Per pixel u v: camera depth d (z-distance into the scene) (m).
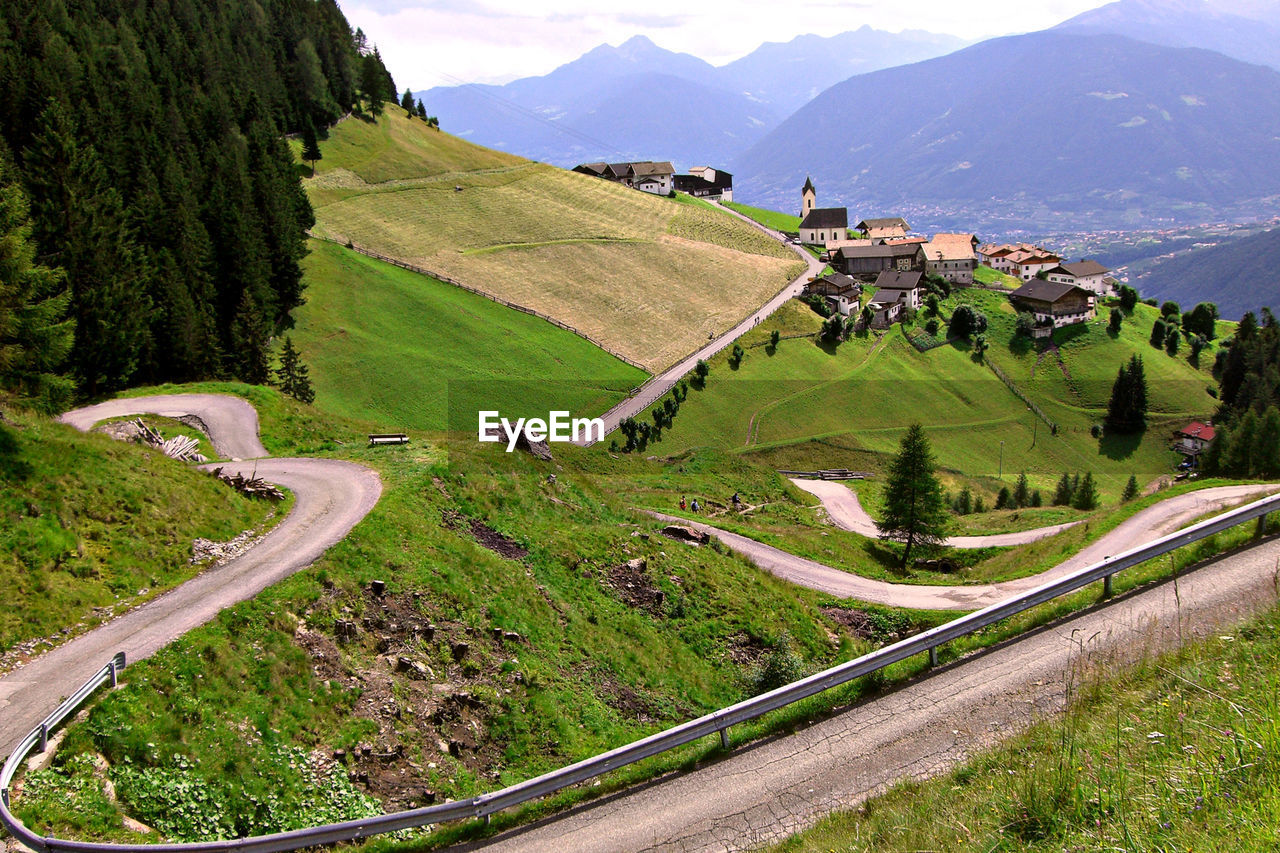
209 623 22.77
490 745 23.48
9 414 30.88
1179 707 15.38
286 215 98.88
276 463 39.94
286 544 28.66
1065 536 49.16
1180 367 158.62
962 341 159.62
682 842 17.36
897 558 56.66
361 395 90.12
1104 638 22.95
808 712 21.75
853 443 115.81
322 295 107.31
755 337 140.50
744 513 60.31
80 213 57.38
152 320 64.00
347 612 25.33
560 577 33.19
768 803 18.30
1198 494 50.12
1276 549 27.55
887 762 19.12
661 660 30.78
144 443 39.53
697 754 20.44
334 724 21.53
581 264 154.88
